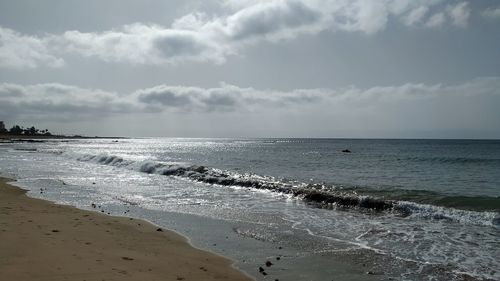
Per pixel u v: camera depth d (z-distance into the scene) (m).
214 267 7.98
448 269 8.18
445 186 22.92
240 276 7.50
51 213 12.87
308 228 11.98
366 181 25.17
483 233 11.41
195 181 25.03
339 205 16.27
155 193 19.39
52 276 6.56
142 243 9.65
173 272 7.43
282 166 38.53
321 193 17.77
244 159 51.28
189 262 8.23
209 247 9.66
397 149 90.31
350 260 8.70
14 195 17.12
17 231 9.68
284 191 19.66
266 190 20.66
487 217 13.09
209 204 16.34
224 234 11.09
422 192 19.39
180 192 19.88
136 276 6.96
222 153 71.50
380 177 28.08
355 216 14.01
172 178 26.75
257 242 10.23
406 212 14.57
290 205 16.28
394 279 7.58
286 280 7.39
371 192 19.41
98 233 10.32
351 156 59.50
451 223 12.82
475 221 12.96
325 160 49.31
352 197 16.59
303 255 9.07
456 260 8.80
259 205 16.22
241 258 8.76
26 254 7.71
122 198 17.62
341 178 27.03
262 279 7.39
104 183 23.30
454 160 48.47
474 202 16.12
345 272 7.91
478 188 22.12
